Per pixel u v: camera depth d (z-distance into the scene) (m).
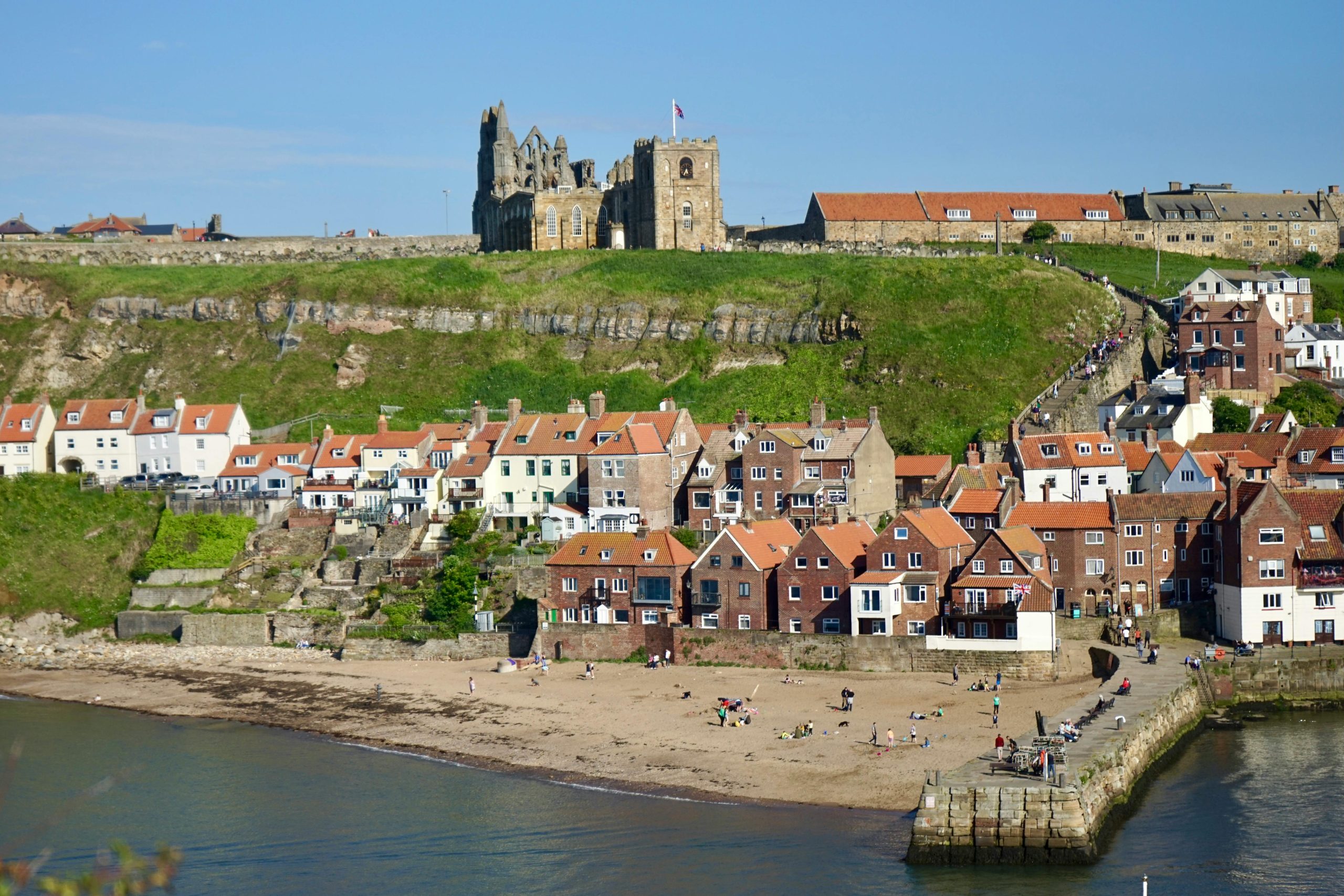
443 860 88.75
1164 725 105.44
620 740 110.75
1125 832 89.44
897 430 183.88
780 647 127.12
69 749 116.06
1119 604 131.88
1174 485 148.62
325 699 128.25
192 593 157.38
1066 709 106.69
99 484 177.00
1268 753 105.06
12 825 97.12
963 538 132.00
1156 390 176.00
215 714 126.44
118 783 105.94
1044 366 194.12
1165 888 80.69
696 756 105.88
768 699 117.81
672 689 122.56
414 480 164.62
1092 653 122.69
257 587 157.38
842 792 97.44
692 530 156.62
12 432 187.00
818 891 81.81
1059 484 153.88
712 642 129.75
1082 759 90.56
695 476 159.38
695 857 87.50
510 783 103.38
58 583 161.88
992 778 87.81
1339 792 95.69
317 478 173.50
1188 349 187.75
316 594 153.62
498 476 164.25
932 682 119.62
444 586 143.12
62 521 169.88
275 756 112.50
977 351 197.12
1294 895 79.38
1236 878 81.81
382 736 117.06
